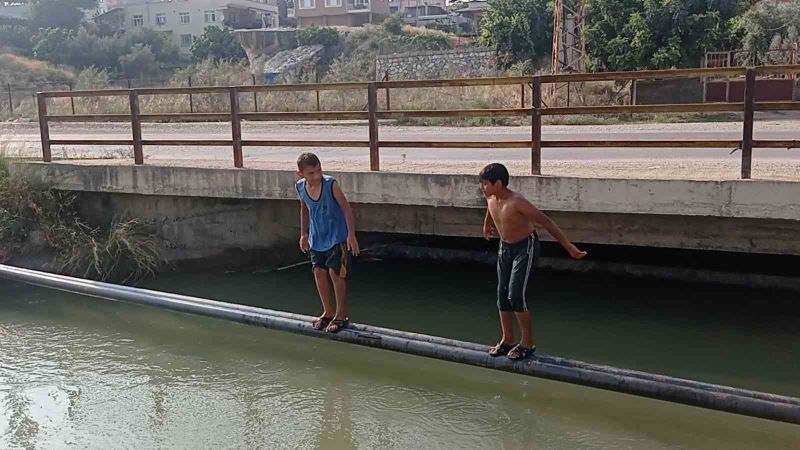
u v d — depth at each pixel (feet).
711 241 27.32
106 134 66.44
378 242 39.42
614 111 25.90
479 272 36.37
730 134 49.21
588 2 99.45
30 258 36.81
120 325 30.53
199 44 177.68
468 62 117.60
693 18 92.84
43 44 171.32
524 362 19.52
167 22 220.64
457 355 20.33
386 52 150.82
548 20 116.37
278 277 36.11
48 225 37.32
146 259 36.32
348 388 24.02
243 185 33.01
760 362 25.22
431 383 24.34
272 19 233.55
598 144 26.61
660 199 25.50
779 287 31.60
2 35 186.39
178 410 22.49
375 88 29.40
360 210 33.47
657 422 21.38
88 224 38.55
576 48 99.09
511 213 18.66
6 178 37.88
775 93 72.43
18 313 32.14
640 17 94.73
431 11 251.19
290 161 36.96
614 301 31.50
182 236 37.40
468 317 30.25
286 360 26.48
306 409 22.50
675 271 33.35
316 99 83.10
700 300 31.32
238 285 34.99
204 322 30.76
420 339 20.93
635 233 28.35
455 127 64.39
